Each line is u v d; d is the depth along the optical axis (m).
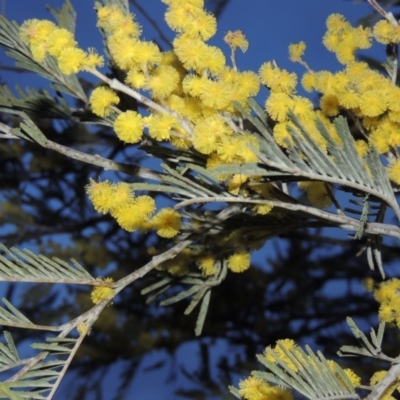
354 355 0.32
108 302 0.31
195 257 0.36
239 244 0.36
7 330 0.30
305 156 0.30
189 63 0.30
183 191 0.32
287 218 0.35
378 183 0.30
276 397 0.30
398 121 0.33
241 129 0.31
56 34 0.30
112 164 0.32
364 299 0.56
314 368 0.29
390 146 0.34
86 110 0.35
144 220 0.32
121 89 0.30
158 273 0.37
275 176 0.30
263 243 0.36
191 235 0.33
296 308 0.57
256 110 0.31
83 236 0.55
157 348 0.58
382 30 0.35
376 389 0.31
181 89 0.33
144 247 0.54
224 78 0.31
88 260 0.54
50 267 0.31
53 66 0.36
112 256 0.55
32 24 0.30
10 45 0.35
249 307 0.57
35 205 0.56
